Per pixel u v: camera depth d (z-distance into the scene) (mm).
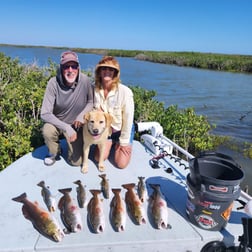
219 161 2455
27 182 3080
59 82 3225
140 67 35750
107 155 3584
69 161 3535
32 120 4969
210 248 2232
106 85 3258
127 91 3256
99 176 3186
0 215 2502
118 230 2330
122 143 3340
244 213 2619
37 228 2322
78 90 3322
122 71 28484
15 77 7602
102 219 2334
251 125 9766
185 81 21750
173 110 6254
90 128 3084
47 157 3572
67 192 2746
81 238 2240
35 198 2781
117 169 3430
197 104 13125
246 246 2053
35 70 9289
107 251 2205
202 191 2184
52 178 3180
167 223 2400
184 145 5895
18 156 4195
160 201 2598
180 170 3465
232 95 15891
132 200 2625
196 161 2322
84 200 2684
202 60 40344
